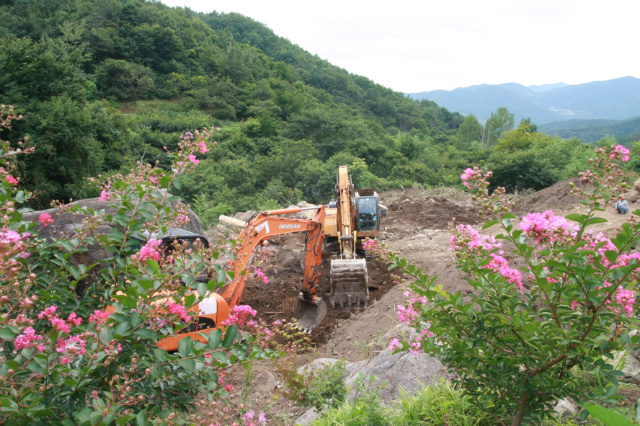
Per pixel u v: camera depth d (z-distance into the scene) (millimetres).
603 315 2820
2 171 4145
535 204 21266
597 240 3104
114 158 33250
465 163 54031
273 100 89125
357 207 14438
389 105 147500
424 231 18672
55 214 9281
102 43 86500
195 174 32469
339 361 5957
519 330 3012
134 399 2838
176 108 80125
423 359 5660
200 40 118500
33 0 69875
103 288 4008
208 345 2938
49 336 2824
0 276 2758
